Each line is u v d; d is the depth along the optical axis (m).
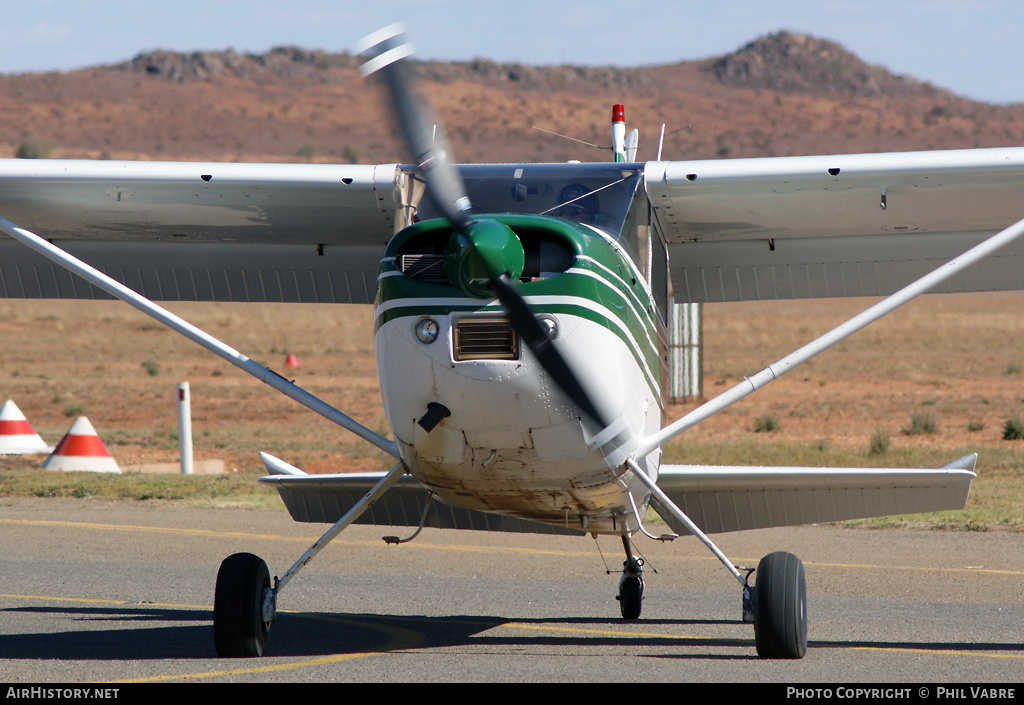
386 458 64.19
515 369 20.45
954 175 24.36
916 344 159.00
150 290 30.39
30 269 30.47
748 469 25.78
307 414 89.50
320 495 28.70
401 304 20.91
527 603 30.39
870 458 61.16
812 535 42.84
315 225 27.62
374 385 109.62
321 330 189.75
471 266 19.75
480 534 43.44
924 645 24.14
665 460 59.78
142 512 46.19
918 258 28.12
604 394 21.20
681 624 27.53
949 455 62.75
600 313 21.08
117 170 25.95
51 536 40.16
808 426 80.88
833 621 27.36
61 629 25.67
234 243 29.17
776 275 29.00
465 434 21.27
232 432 77.00
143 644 23.70
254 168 25.62
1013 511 46.12
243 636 21.81
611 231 23.64
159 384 110.31
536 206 24.22
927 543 40.53
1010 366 120.44
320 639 24.67
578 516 24.58
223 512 46.56
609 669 21.06
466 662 21.78
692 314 85.06
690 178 24.52
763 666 21.47
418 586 32.78
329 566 36.09
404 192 25.17
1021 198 25.33
